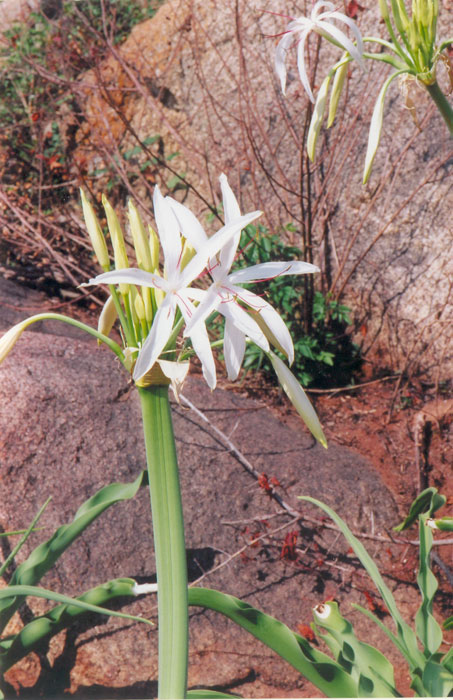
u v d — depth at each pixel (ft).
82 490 4.45
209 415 5.51
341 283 7.07
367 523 4.93
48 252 7.49
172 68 8.04
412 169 6.55
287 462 5.23
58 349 5.49
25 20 9.70
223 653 4.08
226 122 7.54
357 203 6.88
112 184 8.09
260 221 6.79
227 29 7.56
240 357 2.12
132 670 3.89
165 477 2.14
